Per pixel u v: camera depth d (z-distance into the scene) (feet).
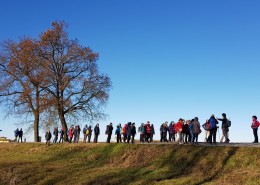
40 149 125.18
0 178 95.45
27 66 152.46
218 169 77.66
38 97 149.07
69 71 153.58
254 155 77.10
